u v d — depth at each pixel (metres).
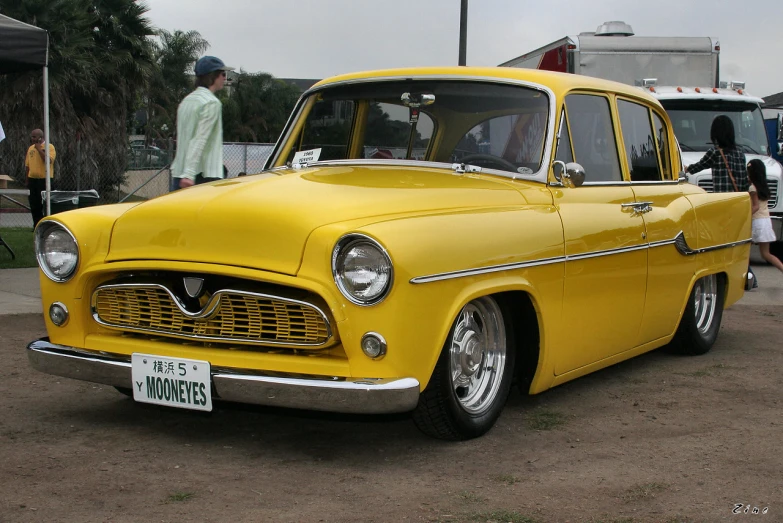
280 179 4.28
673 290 5.70
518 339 4.46
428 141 5.00
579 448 4.15
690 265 5.90
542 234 4.30
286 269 3.58
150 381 3.86
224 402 3.99
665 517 3.31
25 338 6.41
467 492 3.52
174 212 3.90
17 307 7.59
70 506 3.29
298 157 5.46
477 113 4.91
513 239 4.10
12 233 14.78
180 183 6.44
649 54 13.12
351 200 3.85
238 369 3.70
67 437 4.15
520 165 4.70
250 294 3.68
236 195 3.91
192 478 3.62
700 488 3.64
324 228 3.58
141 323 4.05
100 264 4.02
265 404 3.62
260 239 3.66
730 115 12.96
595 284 4.75
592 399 5.11
